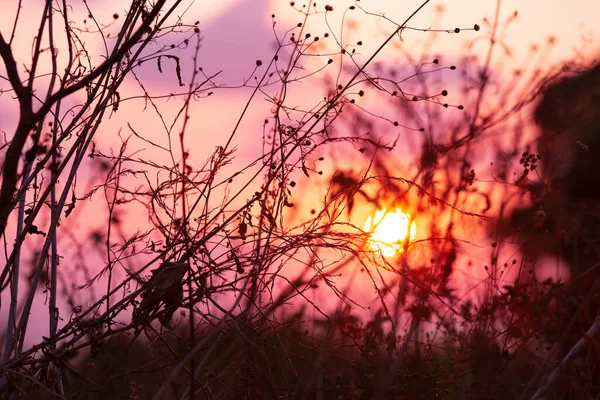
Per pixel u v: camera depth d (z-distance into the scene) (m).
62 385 3.05
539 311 3.17
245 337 2.65
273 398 2.85
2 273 2.84
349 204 3.17
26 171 2.83
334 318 3.31
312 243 2.90
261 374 2.96
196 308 2.81
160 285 2.73
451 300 3.29
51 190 3.12
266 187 2.86
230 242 2.87
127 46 2.47
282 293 3.09
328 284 2.93
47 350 2.88
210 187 2.89
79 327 2.84
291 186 2.98
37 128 2.66
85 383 3.02
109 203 2.96
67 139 3.08
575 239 3.45
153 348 3.14
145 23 2.48
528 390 2.97
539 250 3.42
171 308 2.77
